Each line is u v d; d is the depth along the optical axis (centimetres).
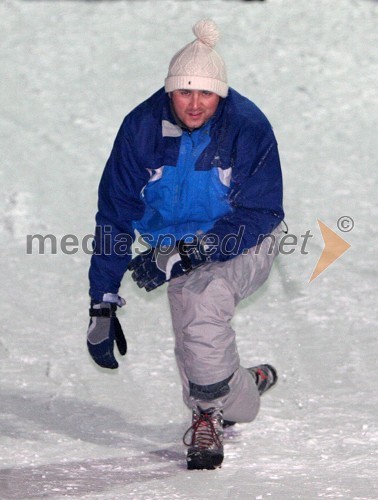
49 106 3991
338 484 1234
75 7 5372
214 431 1323
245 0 5444
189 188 1330
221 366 1316
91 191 3117
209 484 1233
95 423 1570
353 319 2134
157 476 1284
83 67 4491
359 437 1485
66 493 1192
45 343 1994
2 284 2364
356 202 3025
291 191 3112
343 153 3519
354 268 2470
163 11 5322
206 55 1294
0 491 1200
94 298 1383
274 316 2150
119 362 1889
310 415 1596
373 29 5062
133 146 1330
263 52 4700
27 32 4969
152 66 4528
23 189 3081
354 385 1750
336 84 4306
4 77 4338
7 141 3559
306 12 5297
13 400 1672
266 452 1409
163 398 1708
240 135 1308
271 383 1551
